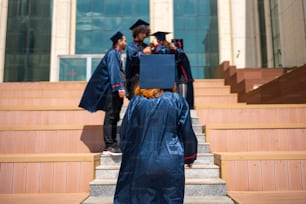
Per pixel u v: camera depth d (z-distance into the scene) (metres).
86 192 3.19
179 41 4.39
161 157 1.98
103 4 14.24
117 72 3.68
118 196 2.05
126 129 2.12
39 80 13.27
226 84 8.31
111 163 3.55
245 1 13.12
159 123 2.05
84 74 9.95
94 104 3.83
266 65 12.19
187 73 4.40
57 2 13.66
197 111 4.73
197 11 14.11
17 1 13.80
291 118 4.53
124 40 4.00
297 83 5.03
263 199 2.79
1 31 13.18
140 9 14.16
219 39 13.54
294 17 8.66
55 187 3.19
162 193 1.98
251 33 12.88
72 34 13.81
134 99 2.18
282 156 3.23
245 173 3.22
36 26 13.62
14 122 4.73
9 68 13.30
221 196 3.04
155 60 2.16
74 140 4.05
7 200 2.84
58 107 4.78
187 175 3.37
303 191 3.13
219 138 3.91
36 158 3.21
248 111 4.64
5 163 3.19
